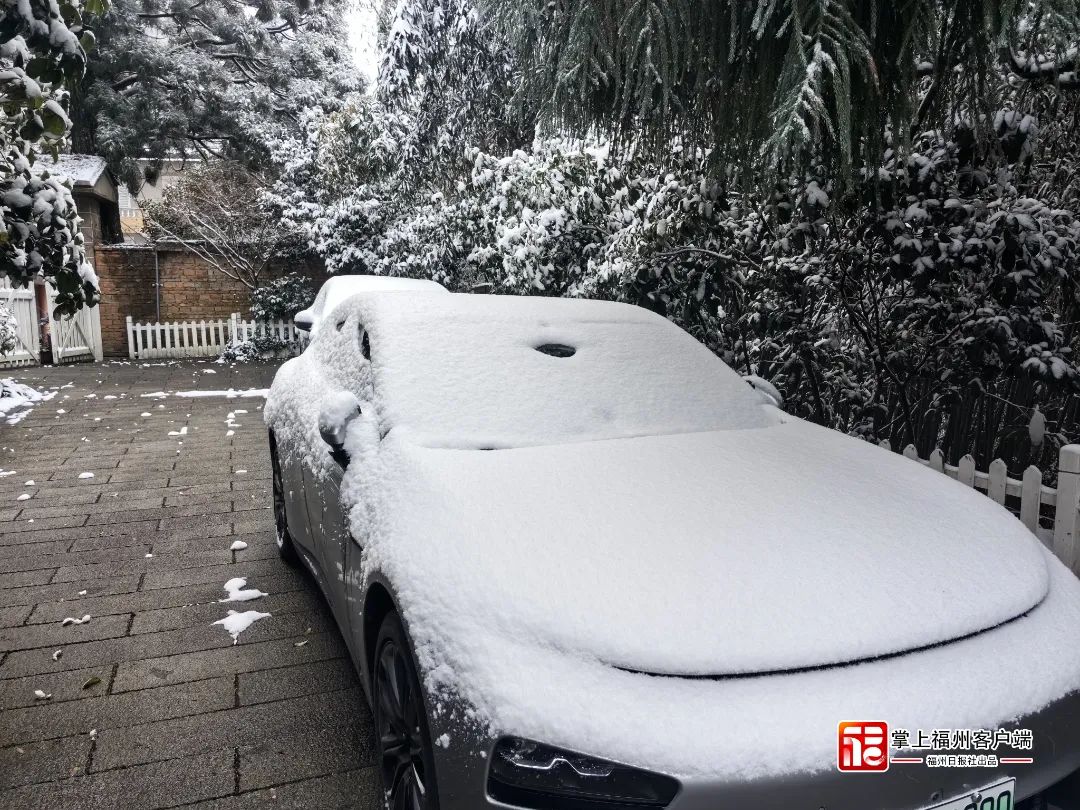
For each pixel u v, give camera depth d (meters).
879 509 2.27
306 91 20.05
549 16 3.38
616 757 1.54
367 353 3.33
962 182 4.17
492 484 2.29
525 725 1.60
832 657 1.69
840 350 5.27
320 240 14.43
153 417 9.20
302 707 2.96
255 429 8.55
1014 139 3.96
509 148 11.63
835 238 4.70
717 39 3.01
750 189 3.69
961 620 1.83
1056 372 4.06
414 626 1.90
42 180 4.19
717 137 3.50
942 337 4.66
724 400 3.22
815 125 2.57
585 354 3.25
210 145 22.80
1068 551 3.37
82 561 4.54
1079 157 4.82
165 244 16.61
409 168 12.36
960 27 3.13
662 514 2.14
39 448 7.54
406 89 11.96
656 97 3.55
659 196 5.45
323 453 3.16
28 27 3.13
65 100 3.89
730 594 1.81
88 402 10.19
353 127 13.25
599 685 1.63
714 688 1.63
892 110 3.19
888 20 2.96
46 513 5.48
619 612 1.76
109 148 17.61
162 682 3.15
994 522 2.33
